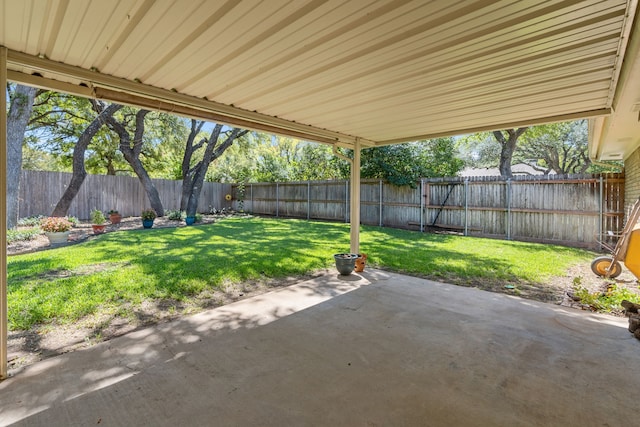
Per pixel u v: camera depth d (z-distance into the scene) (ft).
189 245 22.56
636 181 18.83
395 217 34.17
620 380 6.95
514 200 26.48
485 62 7.89
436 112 12.39
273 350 8.32
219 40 7.00
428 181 31.42
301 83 9.49
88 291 12.38
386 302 11.93
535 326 9.78
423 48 7.20
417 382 6.88
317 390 6.60
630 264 13.46
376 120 13.78
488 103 11.18
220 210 50.75
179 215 38.68
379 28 6.42
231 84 9.64
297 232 30.01
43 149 42.73
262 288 13.66
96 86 9.27
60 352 8.18
